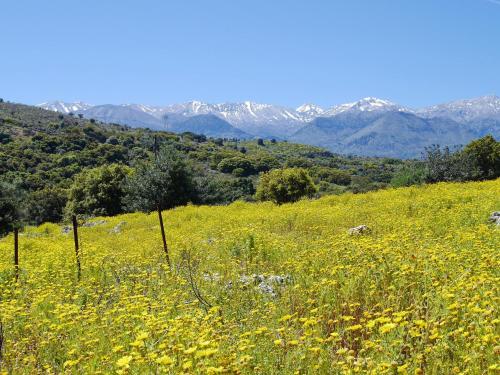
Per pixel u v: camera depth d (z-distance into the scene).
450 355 4.90
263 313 7.14
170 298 8.02
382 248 9.03
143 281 10.12
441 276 7.21
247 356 4.84
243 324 6.89
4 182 35.12
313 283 7.75
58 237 27.20
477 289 6.23
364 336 5.94
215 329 6.23
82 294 9.27
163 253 12.77
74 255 12.98
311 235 15.70
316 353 5.04
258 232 14.91
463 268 7.70
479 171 42.69
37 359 6.15
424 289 6.73
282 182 44.34
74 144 116.88
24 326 7.42
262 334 5.78
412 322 5.42
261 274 10.05
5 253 17.59
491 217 13.96
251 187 90.75
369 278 7.64
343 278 7.86
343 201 27.12
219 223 21.97
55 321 7.54
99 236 25.41
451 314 5.50
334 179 136.50
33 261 14.37
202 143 182.25
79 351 6.07
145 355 5.12
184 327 6.06
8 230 33.22
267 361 5.05
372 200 24.61
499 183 26.67
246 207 32.56
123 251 15.61
